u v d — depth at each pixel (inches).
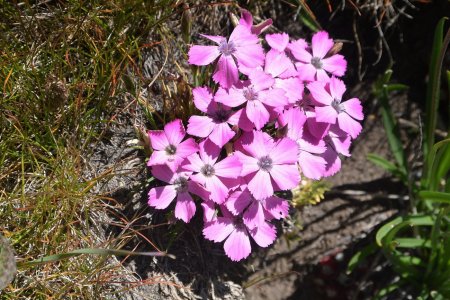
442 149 9.0
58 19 8.2
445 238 8.9
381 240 8.9
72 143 8.0
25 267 7.1
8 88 7.9
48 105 7.9
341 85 7.8
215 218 7.4
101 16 8.2
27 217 7.5
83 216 7.8
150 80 8.5
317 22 9.7
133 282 7.8
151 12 8.4
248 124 7.3
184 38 7.8
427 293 9.5
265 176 7.1
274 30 9.5
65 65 8.1
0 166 7.6
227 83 7.2
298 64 7.9
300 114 7.5
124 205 8.0
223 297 8.7
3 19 8.1
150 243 7.8
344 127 7.6
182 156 7.1
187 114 7.9
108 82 8.1
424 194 9.0
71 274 7.5
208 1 8.9
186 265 8.4
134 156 8.2
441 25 8.8
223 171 7.2
